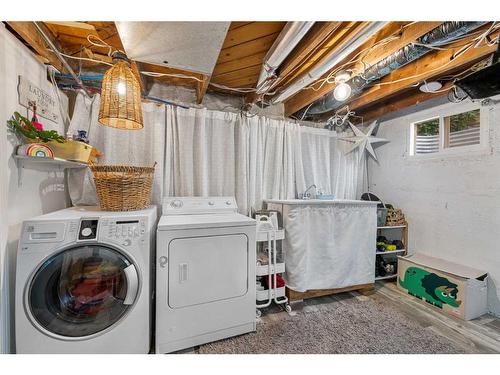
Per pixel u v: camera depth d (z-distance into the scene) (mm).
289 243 2121
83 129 1939
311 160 2932
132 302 1356
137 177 1640
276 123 2740
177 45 1385
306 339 1670
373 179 3398
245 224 1729
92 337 1288
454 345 1636
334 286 2256
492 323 1925
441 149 2561
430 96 2369
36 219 1245
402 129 2992
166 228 1495
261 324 1852
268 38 1611
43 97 1593
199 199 2152
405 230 2875
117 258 1356
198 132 2334
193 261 1560
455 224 2406
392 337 1708
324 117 3168
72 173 1908
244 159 2490
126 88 1320
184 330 1527
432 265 2326
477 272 2141
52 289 1254
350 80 2117
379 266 2777
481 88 1623
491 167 2141
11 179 1281
